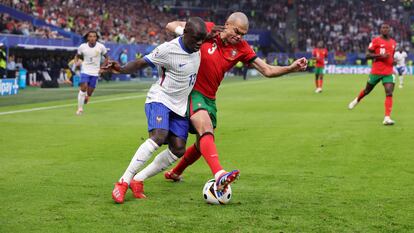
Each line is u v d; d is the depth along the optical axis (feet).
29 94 158.71
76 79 208.85
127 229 31.89
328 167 52.26
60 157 57.52
